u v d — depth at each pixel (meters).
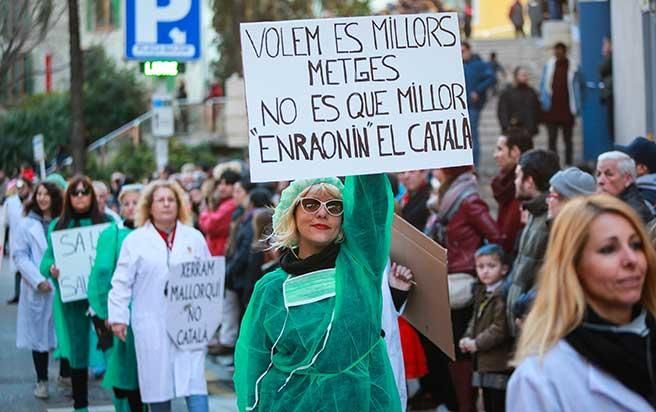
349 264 6.25
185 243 10.05
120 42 51.50
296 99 6.23
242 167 21.52
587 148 23.22
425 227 11.98
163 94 24.42
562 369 4.21
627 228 4.31
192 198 20.75
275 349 6.23
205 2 50.12
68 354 12.26
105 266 10.61
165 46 20.38
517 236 10.84
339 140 6.23
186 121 40.31
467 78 23.23
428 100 6.29
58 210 14.01
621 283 4.27
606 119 21.38
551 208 8.44
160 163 24.50
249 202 14.79
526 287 8.88
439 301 7.17
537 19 34.75
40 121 46.97
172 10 20.30
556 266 4.34
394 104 6.27
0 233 13.21
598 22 23.33
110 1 51.31
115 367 10.20
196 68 57.84
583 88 22.36
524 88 22.28
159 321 9.91
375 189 6.22
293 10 49.44
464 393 10.81
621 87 18.70
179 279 9.95
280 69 6.23
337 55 6.27
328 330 6.10
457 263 10.93
